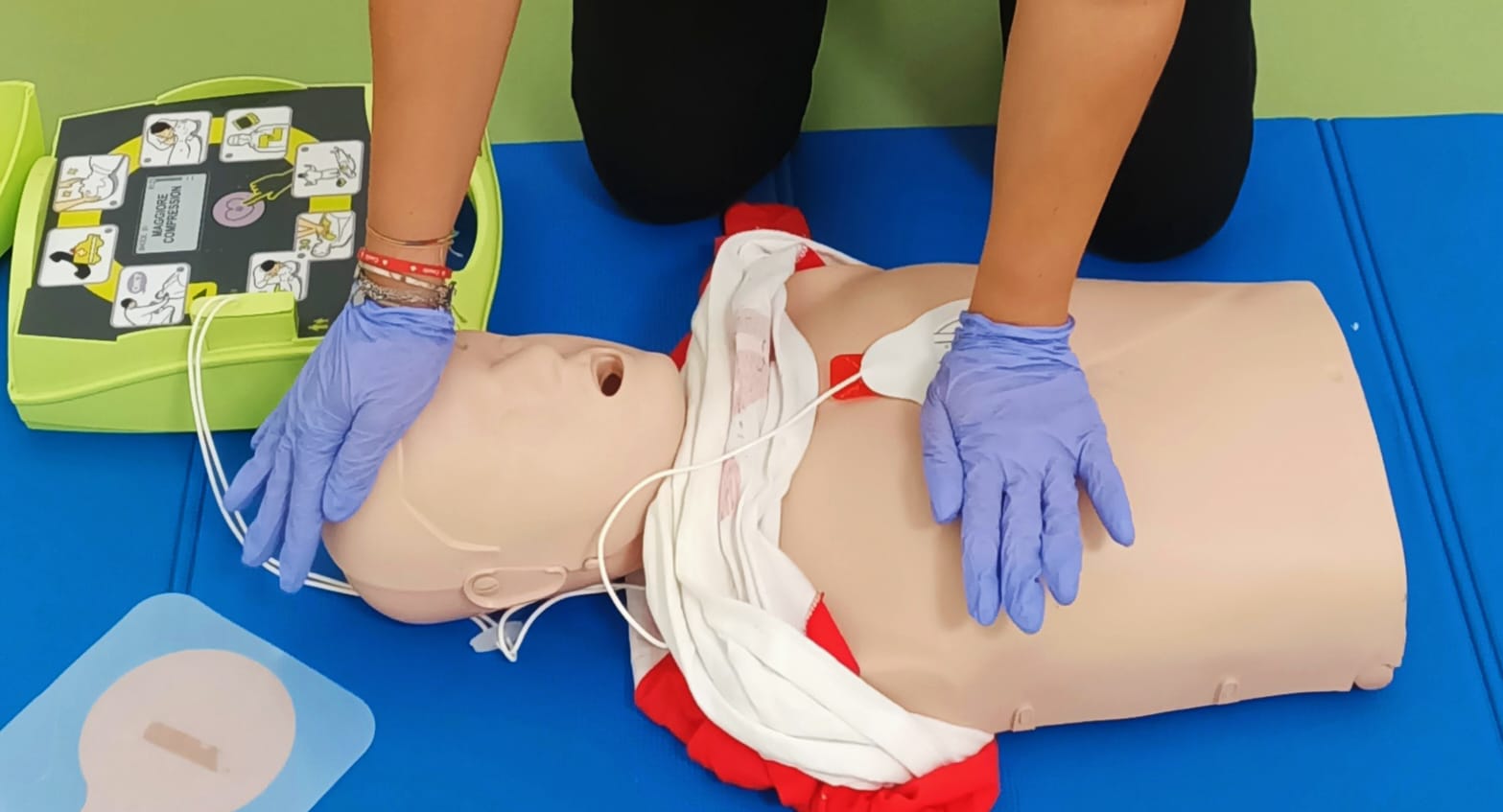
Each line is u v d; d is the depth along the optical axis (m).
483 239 1.37
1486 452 1.34
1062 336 1.06
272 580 1.26
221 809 1.12
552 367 1.09
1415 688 1.21
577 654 1.23
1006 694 1.09
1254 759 1.17
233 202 1.38
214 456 1.24
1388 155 1.58
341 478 1.04
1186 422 1.10
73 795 1.12
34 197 1.36
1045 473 1.03
